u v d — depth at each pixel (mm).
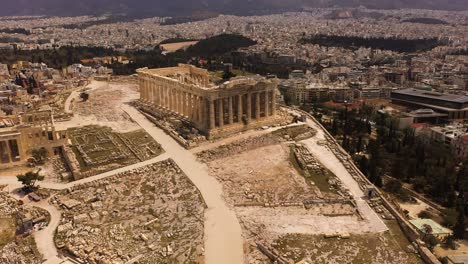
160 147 168875
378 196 138625
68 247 106688
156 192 137750
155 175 148375
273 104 196375
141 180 145750
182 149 166250
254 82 184750
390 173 193875
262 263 102812
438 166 196250
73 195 135750
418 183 179375
